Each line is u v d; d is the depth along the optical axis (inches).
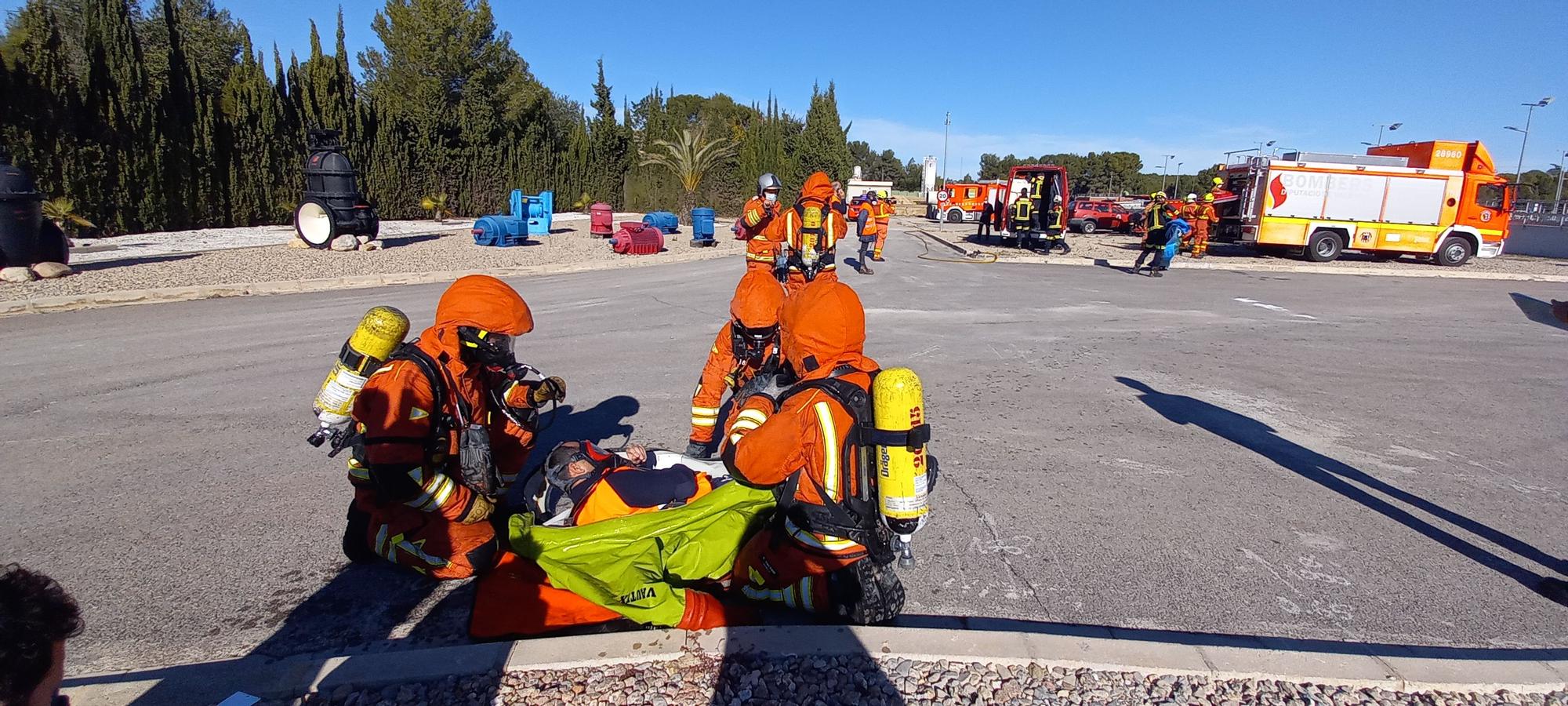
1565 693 105.3
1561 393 279.4
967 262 746.8
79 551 144.5
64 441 204.4
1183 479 191.5
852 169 2140.7
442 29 1375.5
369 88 1585.9
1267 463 203.8
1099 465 199.6
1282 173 810.2
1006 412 246.2
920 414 99.4
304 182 1072.2
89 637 118.1
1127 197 2180.1
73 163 790.5
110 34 824.3
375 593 131.7
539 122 1560.0
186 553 144.6
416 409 115.8
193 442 204.1
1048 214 842.2
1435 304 508.4
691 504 133.6
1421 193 802.8
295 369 281.0
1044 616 128.6
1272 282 623.8
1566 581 138.9
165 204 887.7
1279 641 122.5
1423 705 102.6
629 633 111.6
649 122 1712.6
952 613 128.8
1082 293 527.8
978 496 178.1
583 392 258.7
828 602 114.3
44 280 462.0
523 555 128.9
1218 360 326.0
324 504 166.6
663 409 240.2
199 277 497.0
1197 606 132.3
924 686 102.7
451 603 129.0
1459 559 151.3
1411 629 126.5
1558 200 1444.4
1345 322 431.2
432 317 389.1
